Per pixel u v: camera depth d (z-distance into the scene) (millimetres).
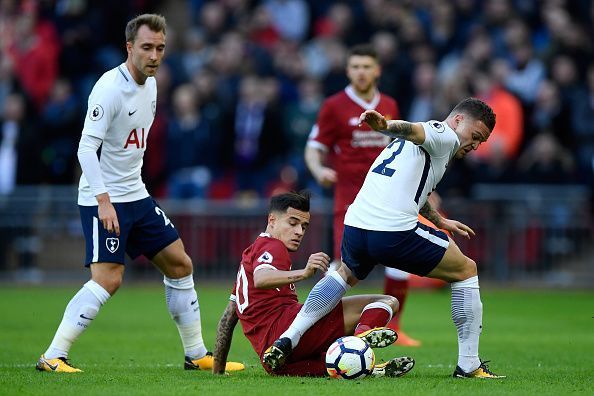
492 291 64375
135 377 27234
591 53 70188
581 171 65562
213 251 65375
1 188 66938
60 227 66062
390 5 73812
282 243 27281
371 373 26797
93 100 28750
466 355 27469
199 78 68375
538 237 65125
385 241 26812
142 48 28766
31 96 69500
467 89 67062
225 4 76875
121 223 29344
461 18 73562
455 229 28594
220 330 28188
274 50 73188
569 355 35656
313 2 78375
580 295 62406
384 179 27141
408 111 68125
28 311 51188
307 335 27094
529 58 69875
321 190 65188
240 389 24297
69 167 67125
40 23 72750
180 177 66438
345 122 38906
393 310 27422
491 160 65562
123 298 59594
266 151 67188
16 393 23828
